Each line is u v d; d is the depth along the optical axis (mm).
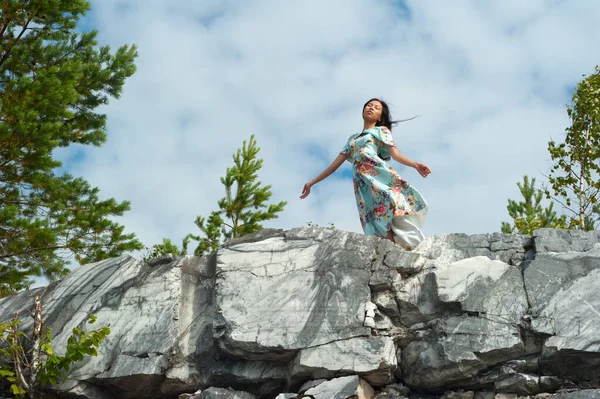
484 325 6238
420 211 7184
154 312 7016
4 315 7426
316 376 6348
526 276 6383
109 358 6887
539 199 13273
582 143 13102
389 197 7215
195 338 6859
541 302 6254
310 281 6648
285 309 6555
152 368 6719
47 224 11625
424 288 6551
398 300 6531
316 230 6914
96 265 7492
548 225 12750
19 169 11914
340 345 6336
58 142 11867
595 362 6059
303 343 6379
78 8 13000
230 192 13508
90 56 13359
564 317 6152
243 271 6805
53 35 13047
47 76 12000
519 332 6191
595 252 6398
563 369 6160
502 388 6168
